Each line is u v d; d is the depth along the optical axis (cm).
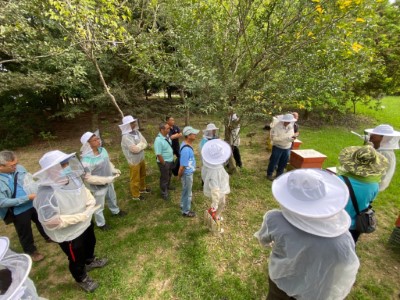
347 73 379
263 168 616
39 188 235
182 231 393
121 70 909
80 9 383
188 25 400
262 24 374
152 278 307
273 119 513
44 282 308
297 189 158
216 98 411
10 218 313
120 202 486
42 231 363
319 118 1084
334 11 298
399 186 494
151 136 924
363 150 229
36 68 673
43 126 984
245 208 448
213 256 338
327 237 151
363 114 1147
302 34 342
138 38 509
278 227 171
